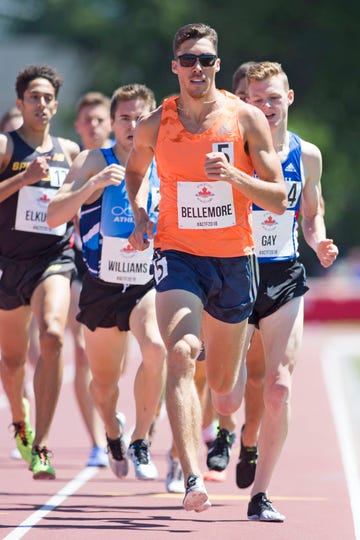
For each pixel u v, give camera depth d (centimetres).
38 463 2553
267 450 2186
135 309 2564
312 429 3872
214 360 2191
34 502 2458
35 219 2723
